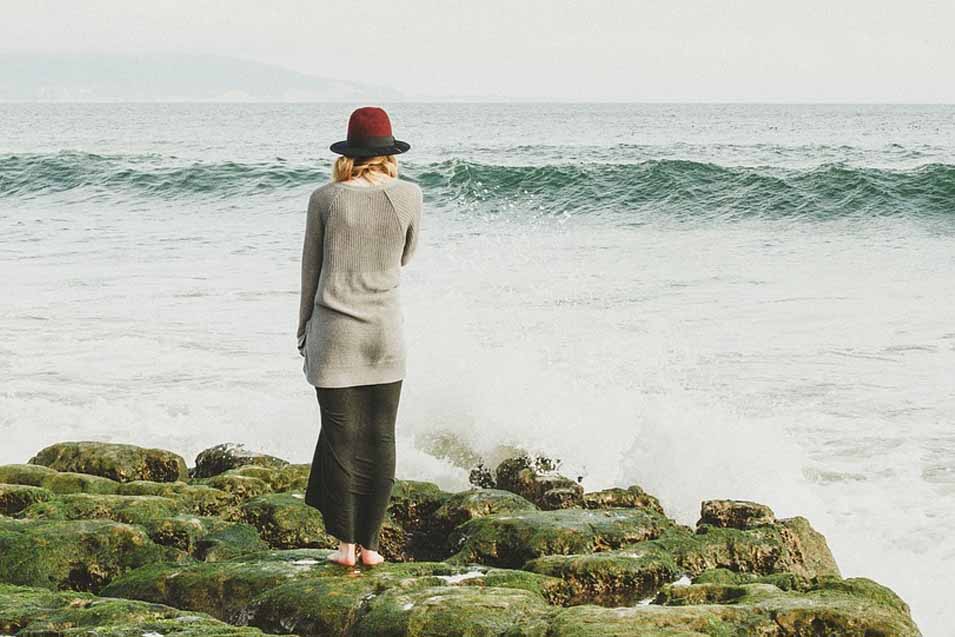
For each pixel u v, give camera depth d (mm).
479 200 25703
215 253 19000
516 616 4113
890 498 7527
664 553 5289
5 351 11852
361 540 4895
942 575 6336
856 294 14750
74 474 6691
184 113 189750
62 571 5254
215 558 5430
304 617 4371
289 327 13039
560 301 14094
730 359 11281
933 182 23656
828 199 23734
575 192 25719
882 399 9883
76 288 15594
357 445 4742
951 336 12242
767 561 5473
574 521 5688
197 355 11672
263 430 9055
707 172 25750
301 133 80812
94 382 10609
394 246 4547
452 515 6246
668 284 15500
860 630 4043
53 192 27859
